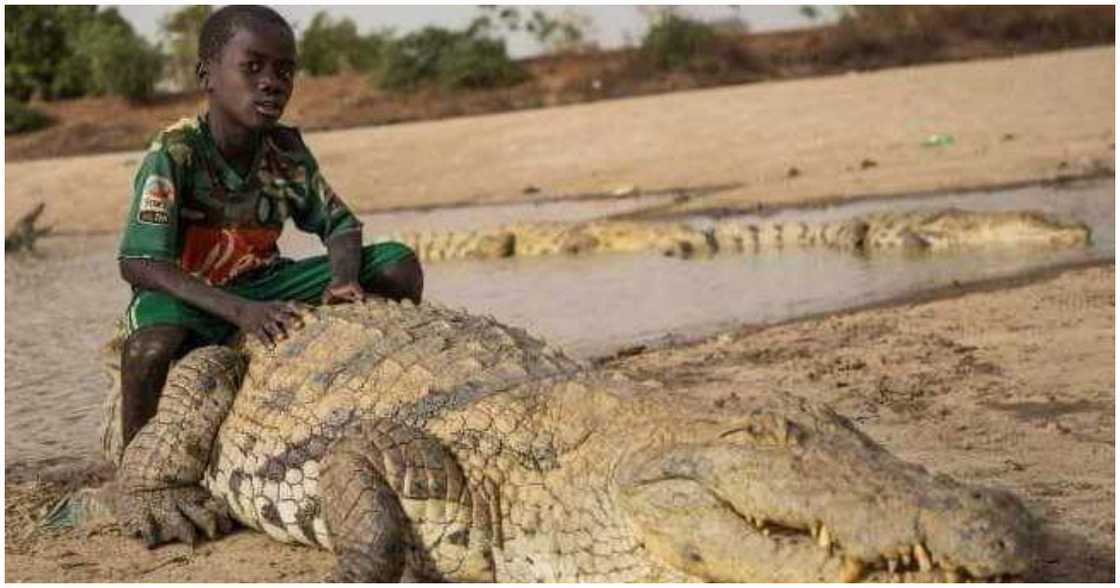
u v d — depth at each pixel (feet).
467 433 16.37
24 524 20.24
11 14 193.67
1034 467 19.58
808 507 12.98
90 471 23.62
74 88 195.52
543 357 17.54
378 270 20.89
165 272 19.31
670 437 14.69
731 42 178.60
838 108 109.09
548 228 57.57
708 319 36.35
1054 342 28.58
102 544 18.83
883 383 25.85
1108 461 19.70
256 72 19.38
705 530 13.73
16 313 46.60
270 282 20.84
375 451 15.98
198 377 18.92
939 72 137.39
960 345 29.09
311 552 17.85
